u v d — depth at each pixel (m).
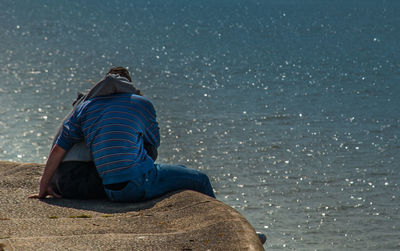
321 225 74.56
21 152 112.00
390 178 101.44
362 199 87.62
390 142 131.88
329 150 123.19
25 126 134.62
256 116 160.50
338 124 152.75
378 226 74.31
